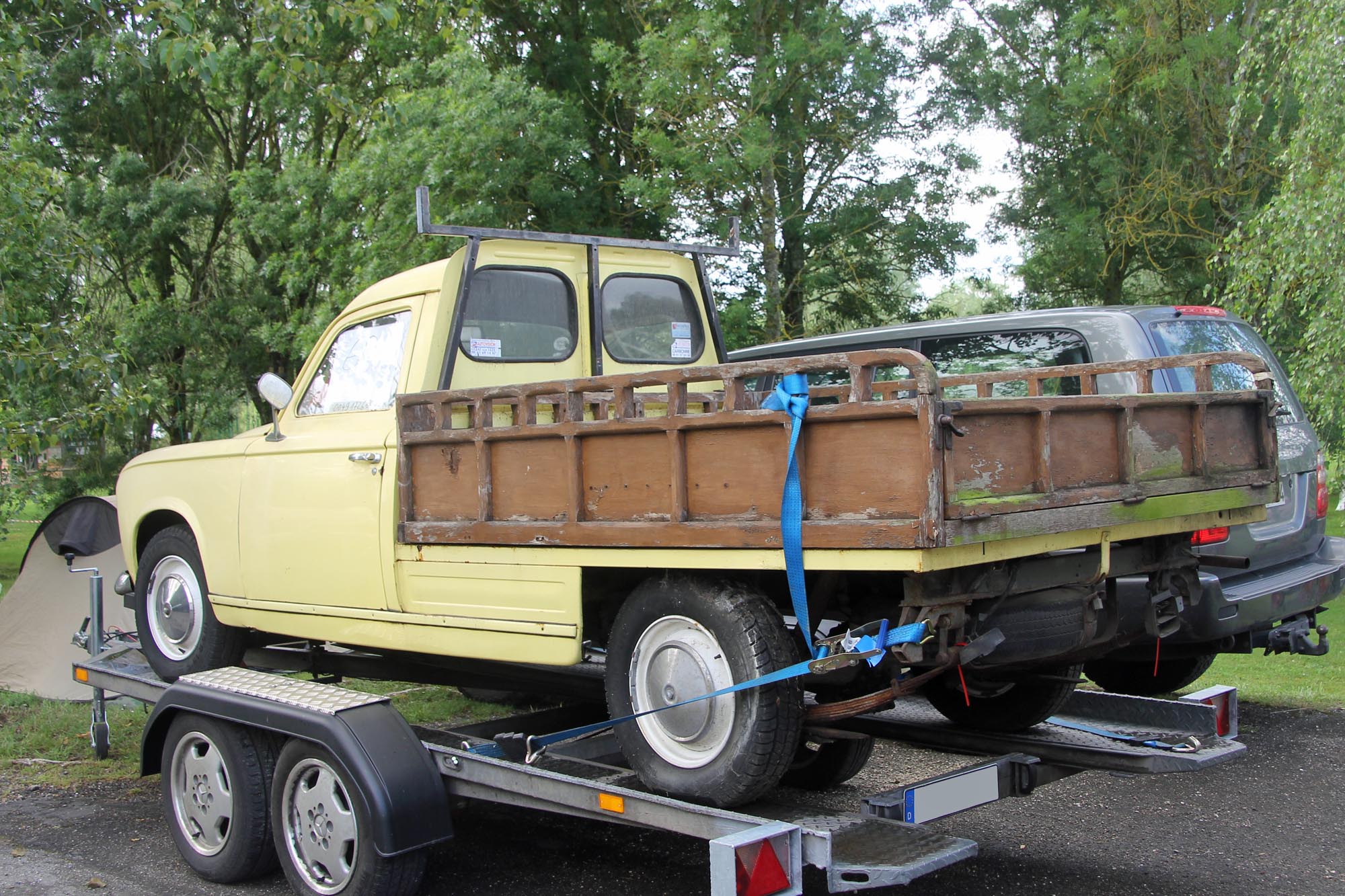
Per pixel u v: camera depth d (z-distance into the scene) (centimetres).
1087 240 1612
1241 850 471
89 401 916
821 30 1421
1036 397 341
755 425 339
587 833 511
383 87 1805
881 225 1639
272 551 526
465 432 431
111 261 2020
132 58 885
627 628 386
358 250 1477
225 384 2147
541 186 1419
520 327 512
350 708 417
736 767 351
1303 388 994
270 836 446
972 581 347
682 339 576
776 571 368
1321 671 852
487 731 479
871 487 314
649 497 371
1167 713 457
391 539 465
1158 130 1608
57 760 659
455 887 441
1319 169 1023
